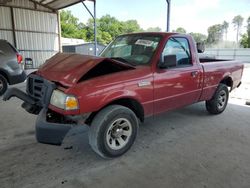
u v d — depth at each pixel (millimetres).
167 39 3572
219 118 4871
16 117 4750
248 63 24656
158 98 3463
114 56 3949
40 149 3363
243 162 3078
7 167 2879
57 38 19438
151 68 3342
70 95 2672
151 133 4004
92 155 3215
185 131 4125
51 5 17906
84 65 2984
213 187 2549
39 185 2545
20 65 6816
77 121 2766
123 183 2604
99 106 2828
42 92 3059
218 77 4664
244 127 4375
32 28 17688
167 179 2684
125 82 3016
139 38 3842
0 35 16266
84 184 2578
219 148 3477
